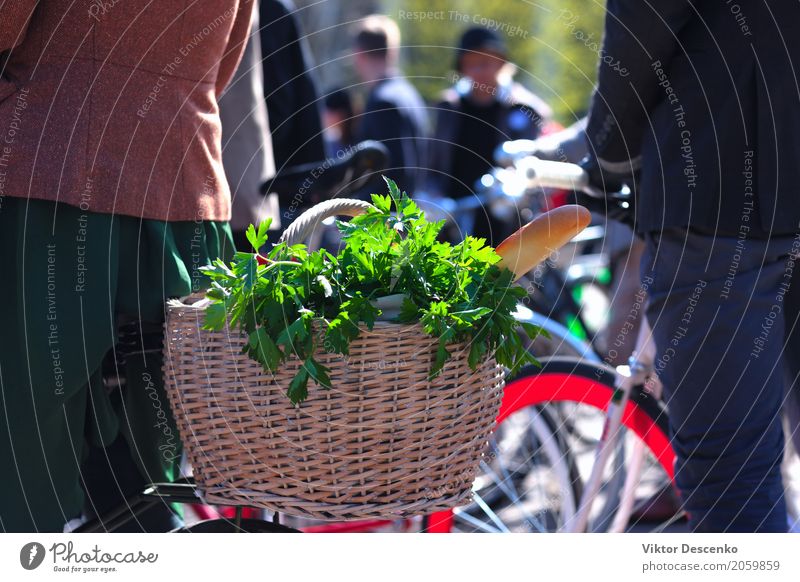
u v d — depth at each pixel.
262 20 3.46
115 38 1.91
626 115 2.36
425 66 10.23
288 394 1.66
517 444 3.17
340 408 1.69
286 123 3.54
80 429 2.04
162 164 1.96
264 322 1.68
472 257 1.78
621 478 2.97
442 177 5.36
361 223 1.79
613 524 2.80
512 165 3.18
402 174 5.10
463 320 1.69
